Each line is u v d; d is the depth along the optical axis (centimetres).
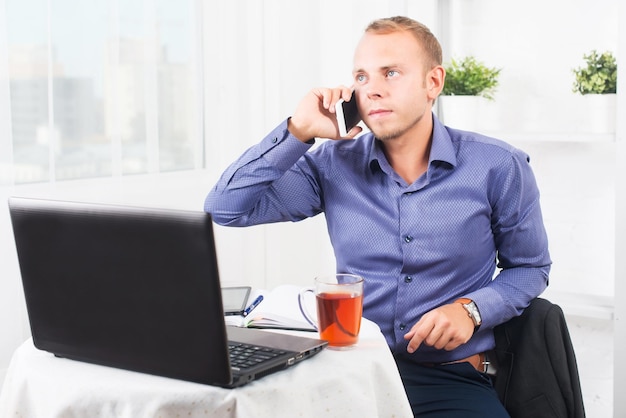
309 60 310
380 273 185
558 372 174
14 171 217
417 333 163
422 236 182
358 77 180
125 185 248
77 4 232
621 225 224
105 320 124
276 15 298
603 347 266
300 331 150
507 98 278
